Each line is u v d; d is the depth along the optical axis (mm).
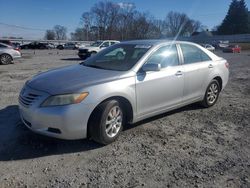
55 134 4215
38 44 58688
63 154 4293
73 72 4961
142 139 4902
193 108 6820
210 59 6766
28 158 4148
